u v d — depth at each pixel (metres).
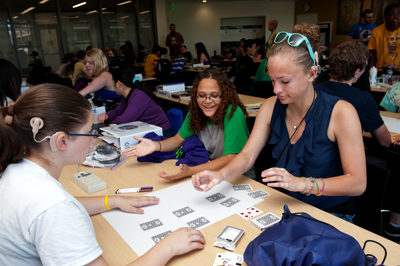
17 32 8.25
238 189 1.38
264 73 4.93
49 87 0.78
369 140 2.47
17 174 0.75
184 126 1.97
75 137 0.82
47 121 0.75
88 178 1.50
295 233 0.84
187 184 1.46
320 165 1.30
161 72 7.08
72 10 8.97
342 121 1.20
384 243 0.97
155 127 2.20
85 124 0.84
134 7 10.12
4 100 2.35
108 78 3.71
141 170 1.67
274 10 13.53
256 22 13.84
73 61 6.05
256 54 8.92
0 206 0.73
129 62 9.14
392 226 2.24
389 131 2.32
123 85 2.80
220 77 1.70
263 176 1.10
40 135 0.76
